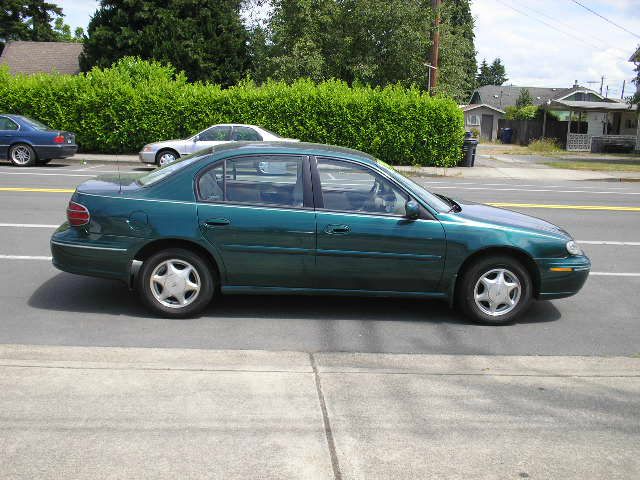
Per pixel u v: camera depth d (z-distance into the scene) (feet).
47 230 30.09
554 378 15.10
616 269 26.91
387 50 94.22
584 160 98.53
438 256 18.43
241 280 18.38
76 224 18.31
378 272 18.40
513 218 20.01
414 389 14.12
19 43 126.93
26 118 63.62
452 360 16.10
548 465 11.11
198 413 12.50
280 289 18.53
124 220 17.98
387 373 15.02
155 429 11.82
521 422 12.69
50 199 39.29
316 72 95.96
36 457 10.76
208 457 10.93
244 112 76.38
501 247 18.60
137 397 13.10
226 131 62.64
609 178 70.64
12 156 62.13
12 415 12.17
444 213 18.72
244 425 12.09
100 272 18.29
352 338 17.51
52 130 63.36
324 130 76.07
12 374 14.05
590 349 17.37
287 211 18.12
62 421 12.00
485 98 225.56
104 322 18.02
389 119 75.92
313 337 17.44
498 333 18.47
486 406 13.37
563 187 60.70
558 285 19.12
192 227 17.93
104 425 11.91
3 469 10.38
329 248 18.17
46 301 19.74
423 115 75.72
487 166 81.61
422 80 95.14
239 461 10.84
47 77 77.10
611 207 45.75
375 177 18.58
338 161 18.58
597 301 22.21
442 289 18.80
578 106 135.95
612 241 32.78
